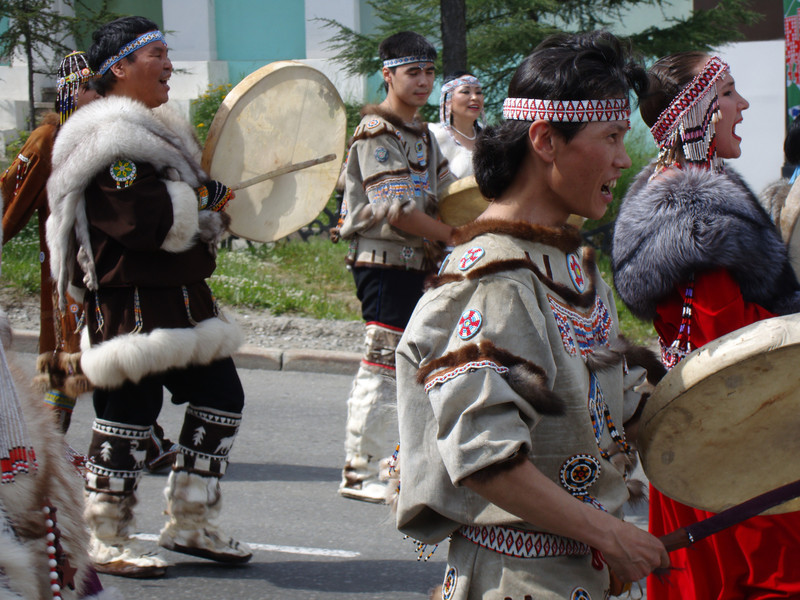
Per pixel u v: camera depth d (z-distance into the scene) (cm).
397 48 616
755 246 318
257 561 525
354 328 1095
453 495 246
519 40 1337
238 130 560
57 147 466
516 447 226
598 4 1427
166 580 492
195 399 493
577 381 243
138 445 486
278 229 596
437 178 657
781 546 330
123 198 449
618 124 246
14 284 1184
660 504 351
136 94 499
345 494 632
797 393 255
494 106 1453
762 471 274
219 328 479
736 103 372
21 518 259
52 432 277
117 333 468
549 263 247
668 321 336
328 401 893
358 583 500
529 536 246
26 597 253
